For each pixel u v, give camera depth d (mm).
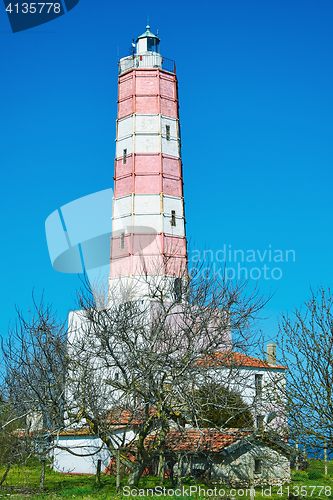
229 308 26281
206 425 29875
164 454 27500
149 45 58969
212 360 25812
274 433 25547
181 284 28625
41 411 24828
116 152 54562
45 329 25406
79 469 40125
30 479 32406
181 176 53938
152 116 53875
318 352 24125
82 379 24625
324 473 42188
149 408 26469
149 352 24734
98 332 26219
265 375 32250
